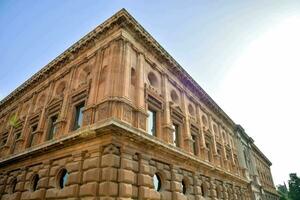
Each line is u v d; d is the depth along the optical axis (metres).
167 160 17.02
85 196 12.19
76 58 21.53
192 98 26.28
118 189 12.20
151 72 20.00
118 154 13.16
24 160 19.05
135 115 15.89
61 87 21.92
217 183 24.39
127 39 17.98
